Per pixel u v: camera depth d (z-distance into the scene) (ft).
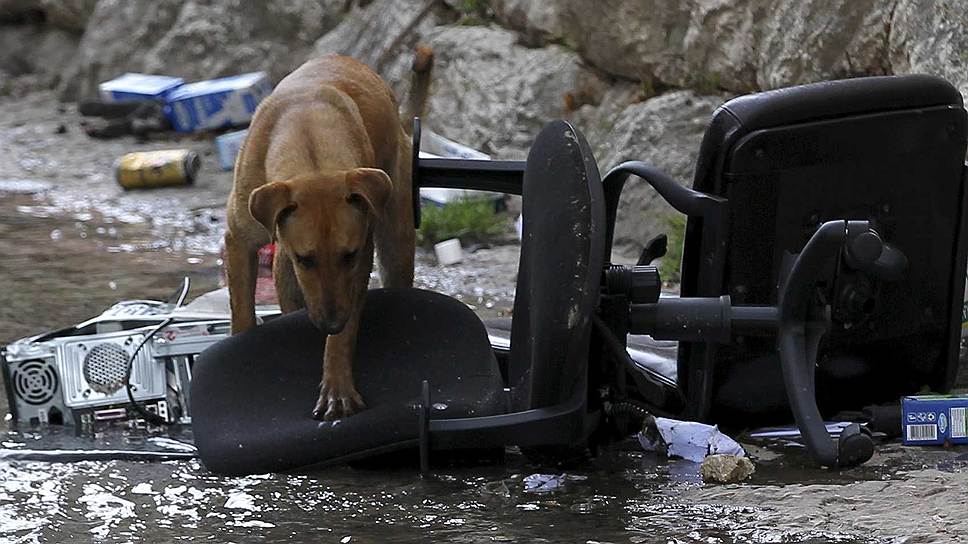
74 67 80.38
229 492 25.25
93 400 29.81
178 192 59.57
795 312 25.43
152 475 26.40
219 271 45.80
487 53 57.06
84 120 74.23
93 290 43.01
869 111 25.89
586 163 24.71
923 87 26.30
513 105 54.19
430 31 61.41
